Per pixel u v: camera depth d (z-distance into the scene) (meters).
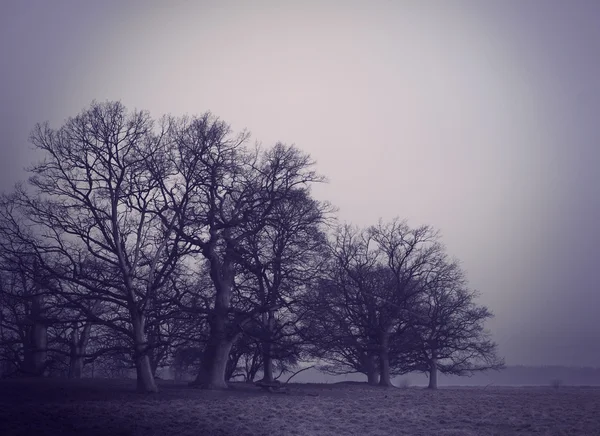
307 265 47.62
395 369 71.44
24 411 30.36
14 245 40.47
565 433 27.02
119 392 40.56
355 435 26.55
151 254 44.75
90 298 39.28
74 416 29.47
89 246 39.47
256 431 26.98
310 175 46.34
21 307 47.75
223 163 43.78
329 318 55.00
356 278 62.75
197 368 60.03
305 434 26.36
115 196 40.09
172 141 43.28
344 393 50.12
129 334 40.00
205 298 44.44
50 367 51.75
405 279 65.19
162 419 29.48
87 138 40.50
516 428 28.89
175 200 43.34
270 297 45.62
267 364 53.16
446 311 67.12
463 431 27.45
